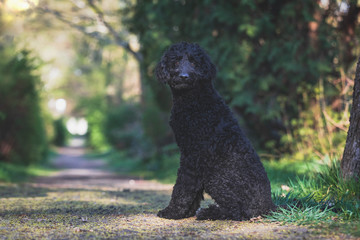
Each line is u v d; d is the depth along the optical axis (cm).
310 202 398
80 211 467
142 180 1307
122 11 1434
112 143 3234
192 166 363
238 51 889
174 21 1034
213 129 359
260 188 357
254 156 366
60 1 1625
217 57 909
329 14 862
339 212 359
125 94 3050
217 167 357
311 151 770
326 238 287
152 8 1082
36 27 1838
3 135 1568
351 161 419
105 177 1512
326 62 830
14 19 1600
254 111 885
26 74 1500
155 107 1788
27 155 1783
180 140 369
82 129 9538
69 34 2019
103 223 377
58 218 412
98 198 618
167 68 376
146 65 1248
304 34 870
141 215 423
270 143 939
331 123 742
